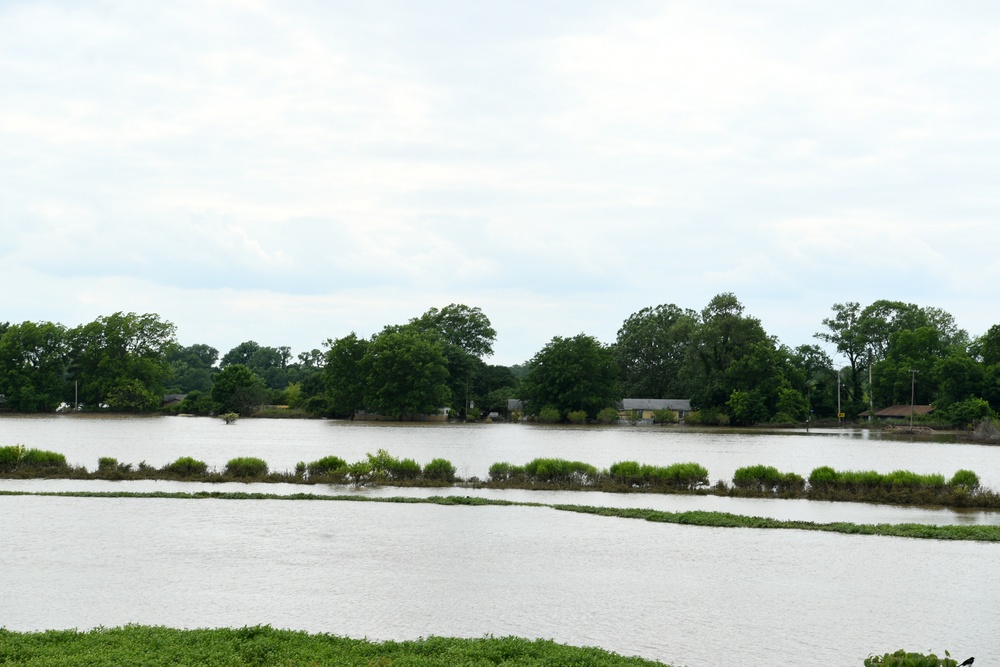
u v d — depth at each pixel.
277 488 53.06
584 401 169.00
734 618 24.91
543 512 44.94
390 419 172.62
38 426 131.50
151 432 117.44
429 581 29.08
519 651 19.61
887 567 32.00
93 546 34.06
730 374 164.38
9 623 23.33
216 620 23.97
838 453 91.75
